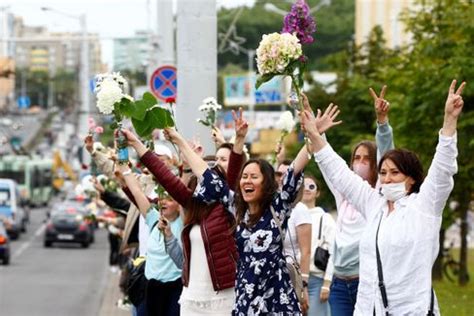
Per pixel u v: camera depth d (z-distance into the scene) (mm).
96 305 40438
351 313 17062
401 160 13094
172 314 18031
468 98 37438
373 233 13117
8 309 38656
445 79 36844
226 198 15328
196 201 15461
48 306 39938
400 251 12914
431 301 12914
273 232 14438
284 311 14477
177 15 24859
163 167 15484
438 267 44000
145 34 68562
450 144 12719
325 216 19359
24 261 65625
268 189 14461
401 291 12930
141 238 19219
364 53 62312
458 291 39312
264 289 14438
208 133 24594
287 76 14578
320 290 19172
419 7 50281
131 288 18594
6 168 129250
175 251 16609
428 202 12891
